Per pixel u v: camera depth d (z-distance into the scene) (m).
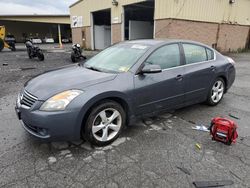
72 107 2.83
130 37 19.05
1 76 8.27
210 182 2.51
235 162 2.90
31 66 10.86
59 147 3.20
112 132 3.36
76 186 2.44
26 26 41.75
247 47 20.17
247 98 5.68
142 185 2.46
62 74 3.52
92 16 21.00
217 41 16.97
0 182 2.48
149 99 3.61
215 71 4.68
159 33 14.16
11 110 4.64
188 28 14.45
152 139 3.46
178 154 3.06
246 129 3.87
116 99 3.31
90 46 22.08
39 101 2.86
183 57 4.16
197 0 14.39
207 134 3.65
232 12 17.31
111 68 3.68
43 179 2.54
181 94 4.09
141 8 18.28
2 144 3.26
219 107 4.95
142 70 3.44
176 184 2.48
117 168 2.75
